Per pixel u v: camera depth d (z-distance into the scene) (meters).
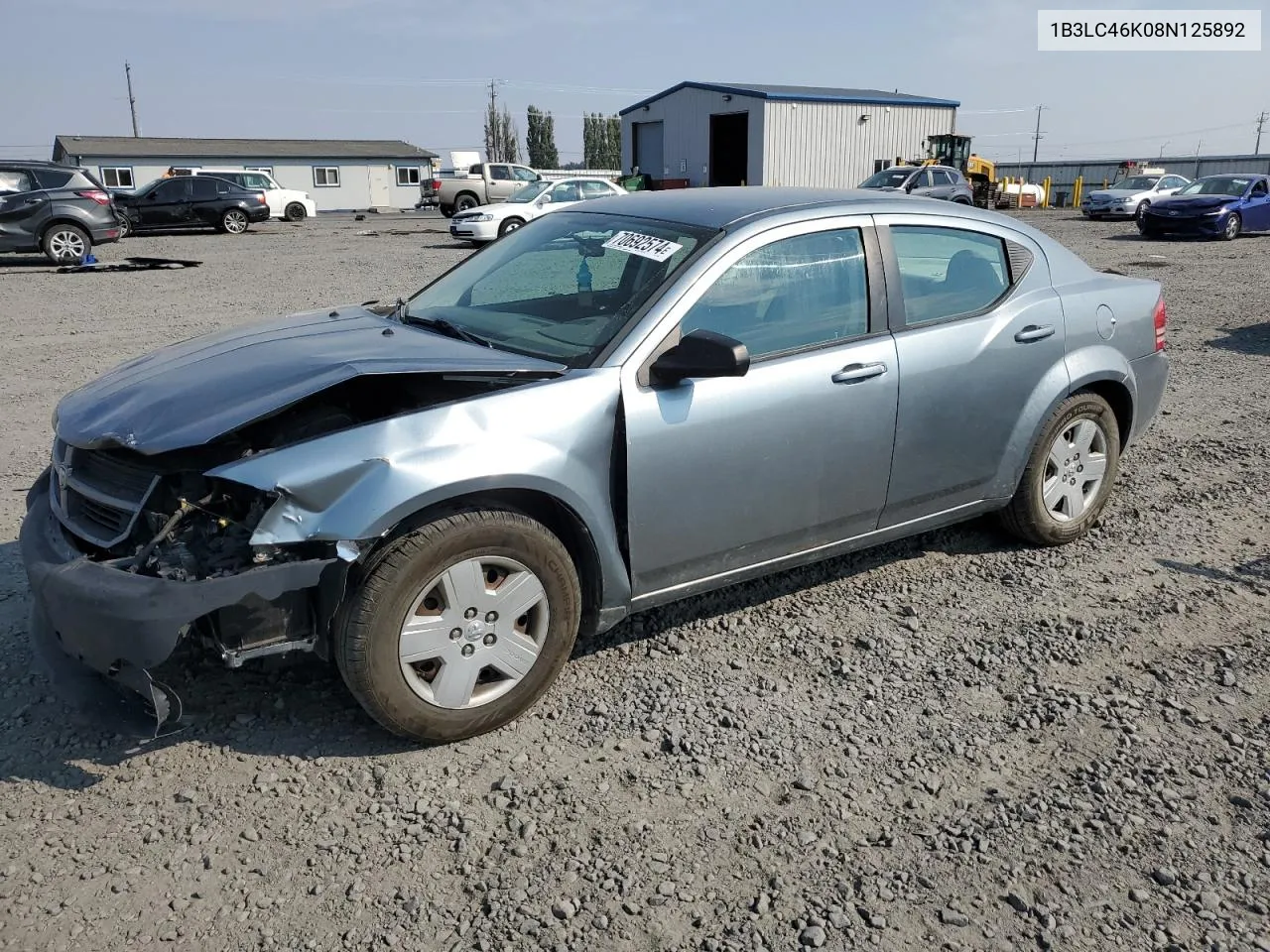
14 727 3.27
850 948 2.44
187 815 2.87
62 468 3.25
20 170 18.23
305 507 2.83
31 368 8.80
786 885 2.64
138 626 2.71
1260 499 5.57
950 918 2.53
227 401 3.04
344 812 2.90
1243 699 3.55
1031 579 4.52
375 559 2.95
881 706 3.48
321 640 3.00
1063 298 4.55
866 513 4.02
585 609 3.51
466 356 3.36
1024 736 3.32
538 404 3.19
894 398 3.92
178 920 2.49
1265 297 12.91
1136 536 5.02
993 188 41.66
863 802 2.98
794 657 3.82
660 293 3.51
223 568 2.83
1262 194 23.16
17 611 4.05
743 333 3.62
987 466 4.37
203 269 17.17
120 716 2.99
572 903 2.56
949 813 2.94
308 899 2.57
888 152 41.50
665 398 3.39
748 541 3.71
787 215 3.82
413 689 3.08
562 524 3.36
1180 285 14.21
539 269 3.97
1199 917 2.55
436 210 54.25
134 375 3.54
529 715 3.41
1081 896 2.62
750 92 38.12
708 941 2.45
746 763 3.16
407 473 2.92
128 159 55.09
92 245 18.44
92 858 2.70
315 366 3.18
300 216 37.97
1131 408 4.93
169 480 2.99
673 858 2.74
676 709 3.45
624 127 45.34
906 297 4.05
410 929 2.48
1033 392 4.43
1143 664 3.78
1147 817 2.92
